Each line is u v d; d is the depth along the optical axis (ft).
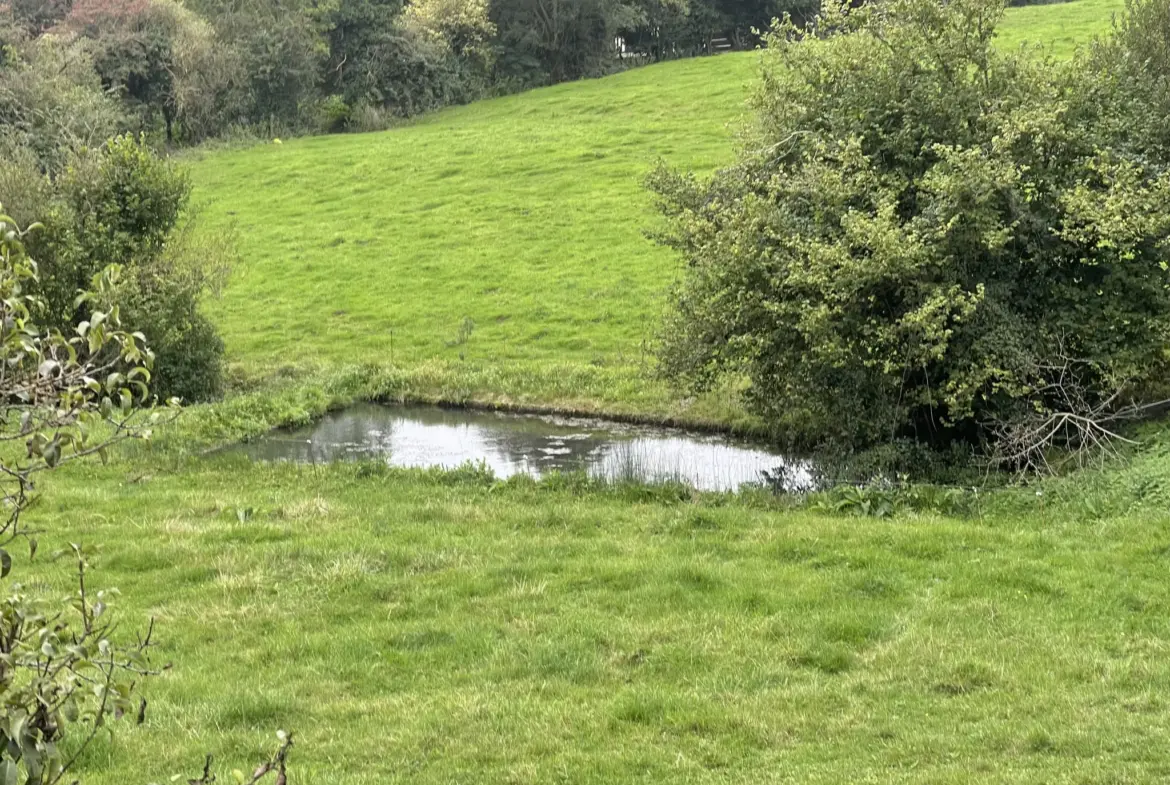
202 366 79.30
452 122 179.73
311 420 75.36
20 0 189.67
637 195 120.37
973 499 47.57
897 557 40.27
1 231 13.29
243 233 124.88
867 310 53.78
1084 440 49.85
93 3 173.47
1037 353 51.93
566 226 114.73
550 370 80.48
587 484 53.62
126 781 25.00
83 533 46.14
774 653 32.55
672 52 233.96
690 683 30.81
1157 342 51.57
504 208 123.03
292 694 30.30
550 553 42.63
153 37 170.60
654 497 51.49
